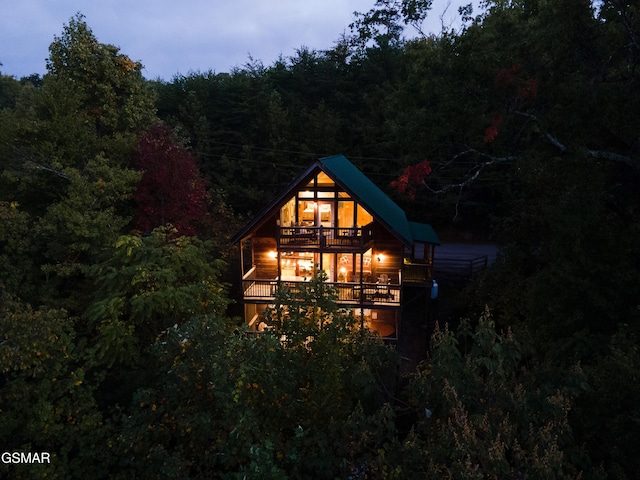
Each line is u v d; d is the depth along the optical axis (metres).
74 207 19.11
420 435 10.23
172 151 23.77
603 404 9.95
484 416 8.38
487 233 41.16
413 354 24.06
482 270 27.66
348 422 9.83
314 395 11.73
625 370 9.78
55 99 22.14
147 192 23.08
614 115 13.61
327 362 11.91
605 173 15.27
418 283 24.88
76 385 12.42
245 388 10.55
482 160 31.69
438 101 17.47
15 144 21.56
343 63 46.72
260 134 44.62
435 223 42.94
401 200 41.97
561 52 14.45
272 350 10.91
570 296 14.61
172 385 11.13
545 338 15.12
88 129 24.08
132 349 14.98
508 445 8.20
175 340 11.52
